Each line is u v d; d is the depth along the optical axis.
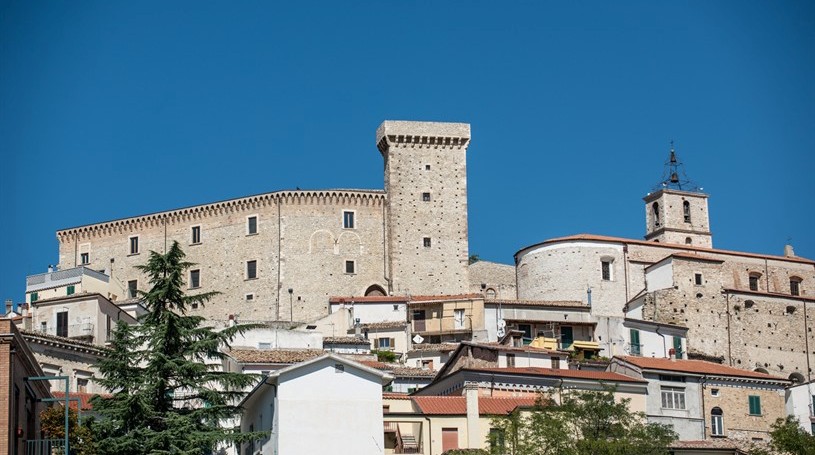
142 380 77.00
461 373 94.06
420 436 84.19
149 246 167.25
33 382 69.00
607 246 153.38
